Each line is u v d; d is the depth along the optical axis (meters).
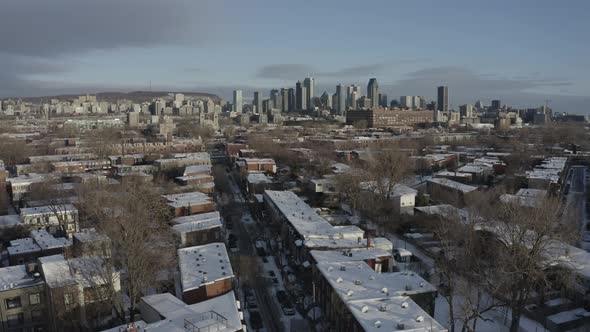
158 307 70.88
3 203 161.88
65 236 124.81
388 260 94.62
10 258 102.31
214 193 184.75
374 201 141.75
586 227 131.62
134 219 95.12
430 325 62.84
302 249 104.50
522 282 75.56
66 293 78.00
